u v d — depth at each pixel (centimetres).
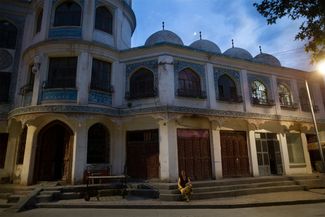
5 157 1445
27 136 1297
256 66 1734
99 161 1362
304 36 564
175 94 1412
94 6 1456
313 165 1842
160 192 1121
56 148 1380
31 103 1324
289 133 1808
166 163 1290
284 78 1858
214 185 1277
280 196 1197
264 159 1645
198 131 1453
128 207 977
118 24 1556
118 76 1483
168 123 1341
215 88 1552
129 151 1417
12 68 1544
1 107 1480
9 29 1593
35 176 1270
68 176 1248
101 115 1321
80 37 1383
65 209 947
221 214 861
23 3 1608
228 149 1531
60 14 1434
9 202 1039
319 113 1945
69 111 1248
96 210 928
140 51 1480
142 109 1360
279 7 548
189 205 984
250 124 1616
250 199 1115
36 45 1370
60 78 1342
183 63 1491
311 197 1162
